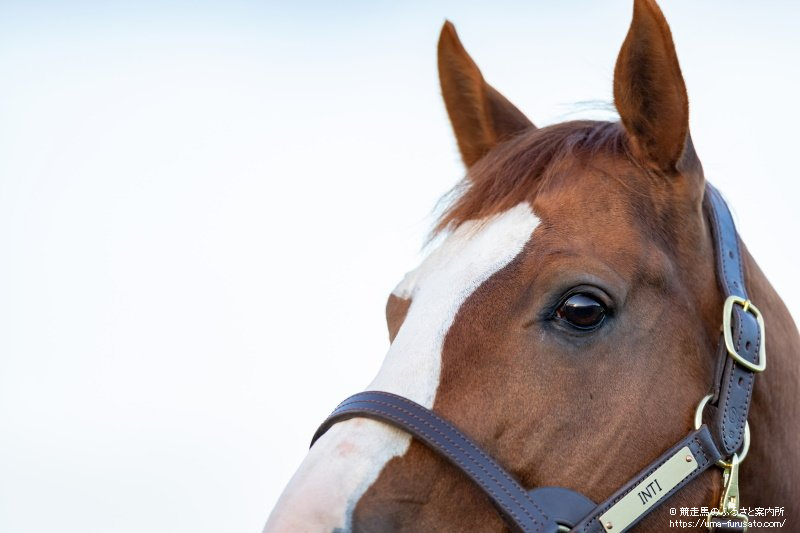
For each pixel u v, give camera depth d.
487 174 5.14
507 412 4.40
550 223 4.72
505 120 6.16
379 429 4.42
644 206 4.81
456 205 5.13
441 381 4.46
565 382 4.45
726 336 4.74
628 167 4.93
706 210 5.10
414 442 4.40
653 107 4.86
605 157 4.99
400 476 4.33
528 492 4.32
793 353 5.36
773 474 5.09
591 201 4.79
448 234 5.03
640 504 4.43
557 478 4.39
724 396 4.68
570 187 4.86
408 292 4.97
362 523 4.20
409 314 4.77
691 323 4.75
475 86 6.15
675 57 4.70
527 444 4.39
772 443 5.07
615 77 4.93
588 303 4.48
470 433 4.35
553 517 4.29
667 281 4.70
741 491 4.98
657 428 4.54
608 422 4.46
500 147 5.44
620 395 4.50
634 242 4.68
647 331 4.61
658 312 4.65
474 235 4.87
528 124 6.20
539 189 4.90
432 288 4.76
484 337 4.51
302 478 4.33
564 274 4.52
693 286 4.83
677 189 4.85
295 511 4.16
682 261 4.83
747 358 4.76
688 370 4.69
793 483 5.24
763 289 5.31
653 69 4.82
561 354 4.47
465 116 6.30
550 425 4.41
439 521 4.34
